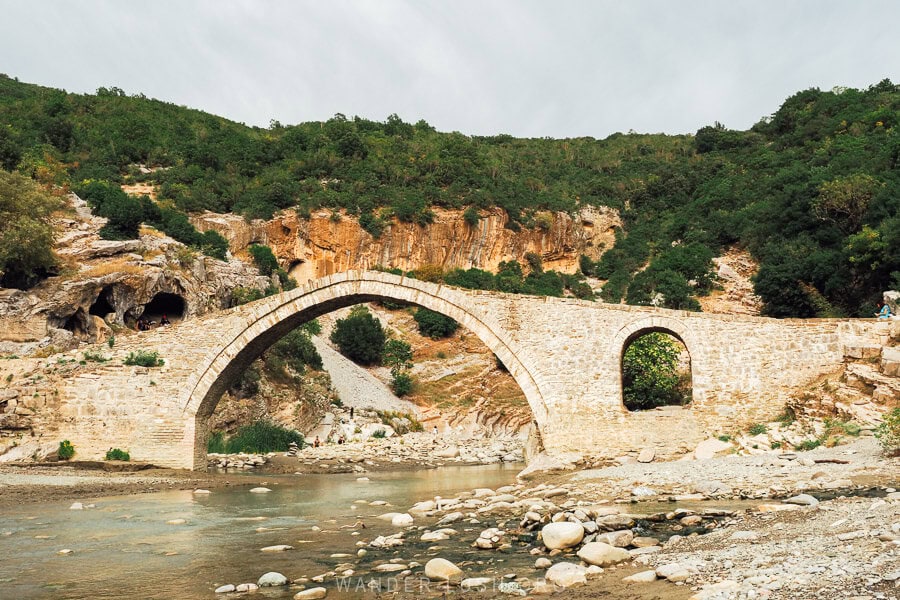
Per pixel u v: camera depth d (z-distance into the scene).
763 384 27.66
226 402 45.84
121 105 107.69
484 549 13.63
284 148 107.50
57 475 28.11
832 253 49.66
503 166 118.38
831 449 22.47
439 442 52.53
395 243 89.50
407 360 76.56
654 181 111.31
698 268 70.81
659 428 27.80
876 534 10.68
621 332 28.56
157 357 32.00
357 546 14.65
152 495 24.42
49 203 48.69
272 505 21.92
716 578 9.59
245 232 82.69
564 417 28.28
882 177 58.97
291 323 32.38
